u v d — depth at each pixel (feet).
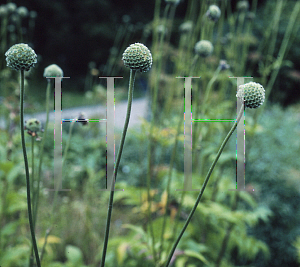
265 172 8.78
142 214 5.82
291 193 8.48
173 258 4.24
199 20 5.56
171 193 5.25
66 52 35.70
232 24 6.50
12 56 2.44
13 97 5.07
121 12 35.96
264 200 8.48
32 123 3.26
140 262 5.38
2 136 5.72
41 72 23.12
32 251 3.32
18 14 6.19
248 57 8.50
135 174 10.48
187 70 5.49
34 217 3.35
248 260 8.26
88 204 7.06
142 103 20.39
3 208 4.91
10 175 4.65
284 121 11.99
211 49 4.26
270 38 15.29
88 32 34.65
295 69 19.38
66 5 35.29
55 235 6.69
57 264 5.01
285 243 8.21
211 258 5.88
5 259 4.41
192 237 5.86
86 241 6.74
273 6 15.31
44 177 7.53
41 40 35.29
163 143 5.40
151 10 36.09
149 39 20.01
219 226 6.14
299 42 18.72
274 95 16.26
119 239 5.06
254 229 8.46
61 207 7.13
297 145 10.11
